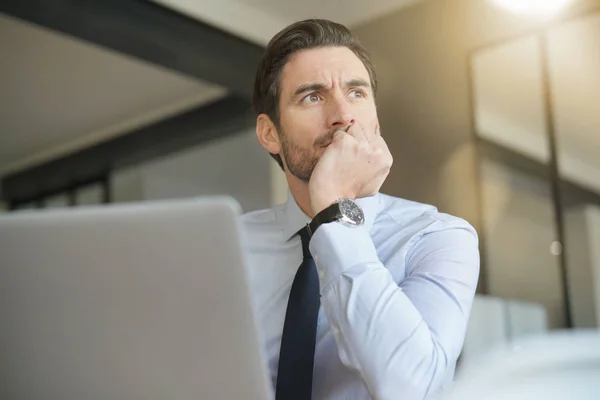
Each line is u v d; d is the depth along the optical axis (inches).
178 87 215.2
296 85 53.7
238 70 160.2
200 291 28.8
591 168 121.0
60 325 30.5
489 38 143.0
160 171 262.4
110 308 29.8
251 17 159.0
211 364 29.2
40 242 30.2
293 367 44.8
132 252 29.2
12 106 232.4
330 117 52.1
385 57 161.3
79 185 283.9
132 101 227.6
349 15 163.6
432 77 152.3
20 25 179.3
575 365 18.1
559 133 127.6
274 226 56.3
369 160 48.3
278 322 52.2
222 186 254.5
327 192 46.8
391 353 39.9
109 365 30.2
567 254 123.0
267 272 54.4
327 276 42.9
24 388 31.6
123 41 145.9
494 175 137.6
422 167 151.1
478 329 121.0
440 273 46.8
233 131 222.5
